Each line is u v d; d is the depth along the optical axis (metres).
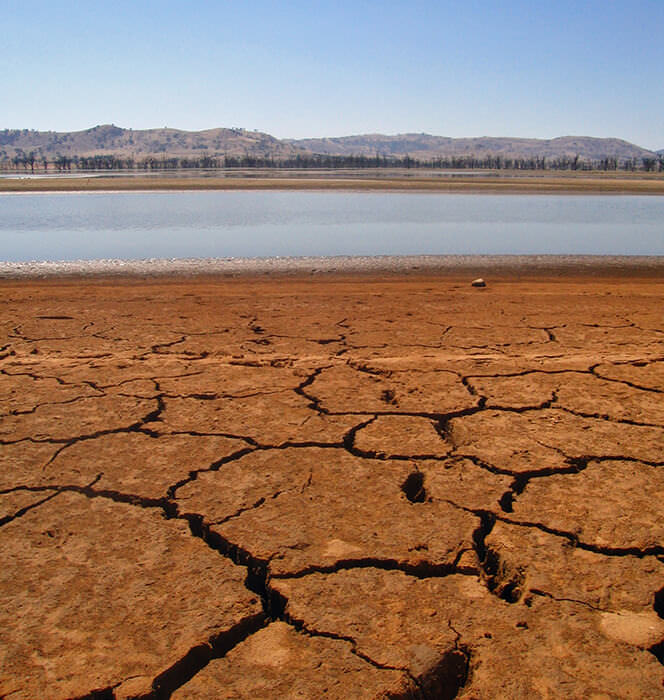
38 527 2.47
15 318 6.46
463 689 1.74
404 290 8.37
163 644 1.87
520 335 5.72
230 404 3.72
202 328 5.98
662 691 1.70
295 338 5.59
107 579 2.16
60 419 3.49
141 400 3.78
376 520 2.51
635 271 9.99
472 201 23.70
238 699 1.68
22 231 14.95
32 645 1.86
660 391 3.95
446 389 3.97
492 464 2.96
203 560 2.27
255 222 16.58
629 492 2.73
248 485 2.78
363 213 18.95
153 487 2.76
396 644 1.87
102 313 6.72
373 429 3.36
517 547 2.35
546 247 12.45
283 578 2.16
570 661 1.80
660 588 2.12
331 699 1.68
